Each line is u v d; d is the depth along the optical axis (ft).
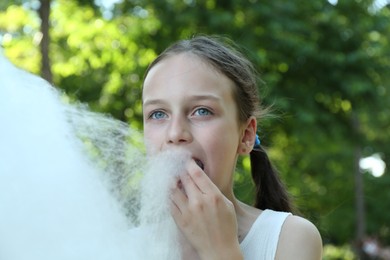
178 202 4.31
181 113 4.75
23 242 2.84
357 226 55.52
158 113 4.87
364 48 28.48
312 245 5.29
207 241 4.37
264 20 26.94
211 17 26.32
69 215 2.97
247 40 25.94
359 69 28.07
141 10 28.76
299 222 5.37
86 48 29.84
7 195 2.86
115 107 29.99
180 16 26.86
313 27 27.96
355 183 56.03
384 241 64.28
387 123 53.62
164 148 4.68
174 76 4.85
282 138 31.12
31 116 3.07
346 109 29.12
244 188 10.80
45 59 21.77
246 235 5.35
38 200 2.90
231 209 4.49
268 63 27.17
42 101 3.19
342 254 59.93
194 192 4.39
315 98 28.25
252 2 27.07
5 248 2.82
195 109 4.79
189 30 27.30
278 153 33.76
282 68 27.84
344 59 27.50
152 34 28.68
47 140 3.06
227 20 26.05
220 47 5.43
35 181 2.93
